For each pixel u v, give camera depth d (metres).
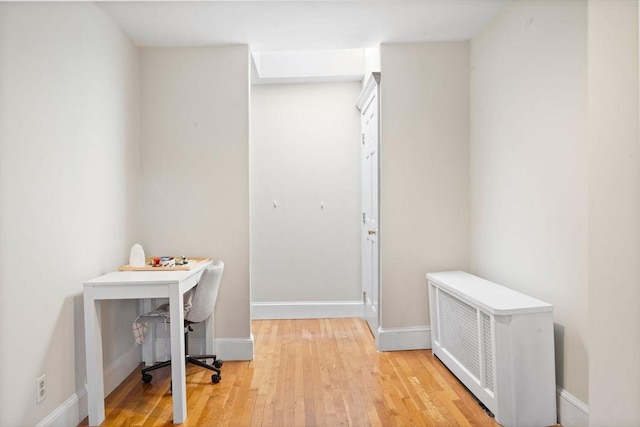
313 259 4.25
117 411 2.32
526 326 2.07
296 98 4.23
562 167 2.10
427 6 2.61
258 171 4.23
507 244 2.66
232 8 2.56
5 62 1.73
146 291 2.19
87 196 2.36
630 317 1.46
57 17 2.08
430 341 3.24
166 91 3.14
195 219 3.14
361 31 2.97
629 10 1.45
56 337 2.05
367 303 3.97
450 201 3.24
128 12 2.58
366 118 3.89
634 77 1.43
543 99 2.25
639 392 1.43
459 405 2.33
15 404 1.77
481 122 3.01
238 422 2.17
